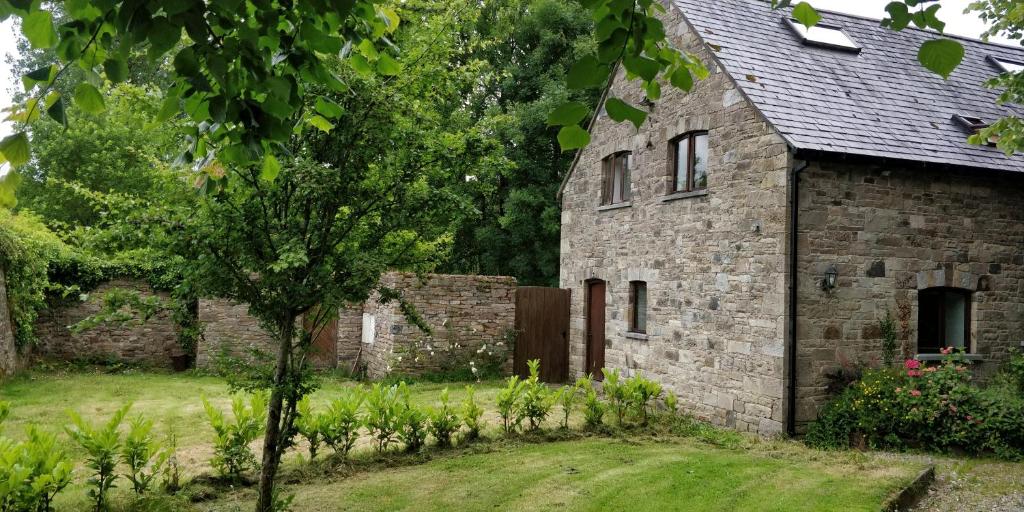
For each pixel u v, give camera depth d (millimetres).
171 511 6156
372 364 16344
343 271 5820
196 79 2994
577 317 15625
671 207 12328
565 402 9906
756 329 10227
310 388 6031
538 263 22719
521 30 23172
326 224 5773
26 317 14617
